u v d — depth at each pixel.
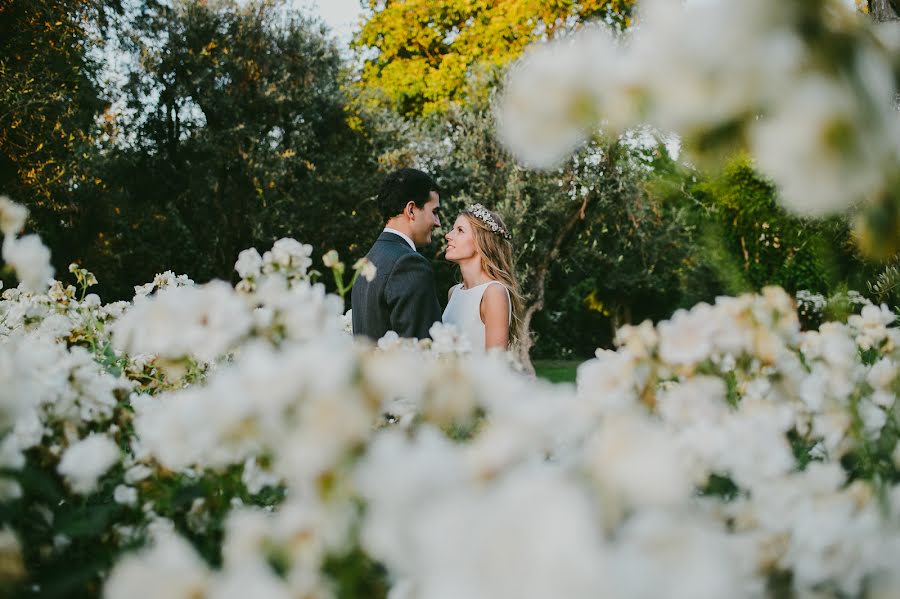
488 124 13.16
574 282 20.16
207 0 12.88
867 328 1.62
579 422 0.85
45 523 1.11
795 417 1.19
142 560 0.67
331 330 1.24
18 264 1.36
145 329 1.12
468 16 16.80
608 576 0.43
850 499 0.76
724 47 0.42
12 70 10.00
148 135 13.17
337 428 0.71
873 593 0.69
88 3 11.34
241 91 13.04
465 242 3.40
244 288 1.34
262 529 0.74
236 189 13.09
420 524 0.55
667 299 20.80
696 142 0.44
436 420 1.02
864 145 0.41
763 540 0.76
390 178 3.15
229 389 0.80
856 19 0.43
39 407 1.23
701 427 1.00
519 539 0.45
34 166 10.13
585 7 13.09
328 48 14.05
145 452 1.14
